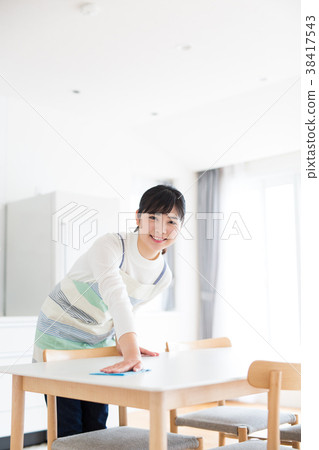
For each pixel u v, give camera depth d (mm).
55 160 3922
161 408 1108
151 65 3100
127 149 4383
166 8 2438
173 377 1246
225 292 4059
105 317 1837
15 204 3602
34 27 2596
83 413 1889
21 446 1447
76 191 4023
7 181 3650
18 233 3549
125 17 2521
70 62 3039
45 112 3887
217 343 2352
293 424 1988
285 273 3570
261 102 3551
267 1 2381
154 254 1721
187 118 4035
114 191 4262
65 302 1814
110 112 3990
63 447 1505
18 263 3541
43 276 3332
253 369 1276
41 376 1344
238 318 3992
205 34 2719
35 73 3197
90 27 2609
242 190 3938
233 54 2967
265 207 3773
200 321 4363
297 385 1291
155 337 4254
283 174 3668
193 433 3215
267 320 3645
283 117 3439
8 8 2408
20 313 3457
